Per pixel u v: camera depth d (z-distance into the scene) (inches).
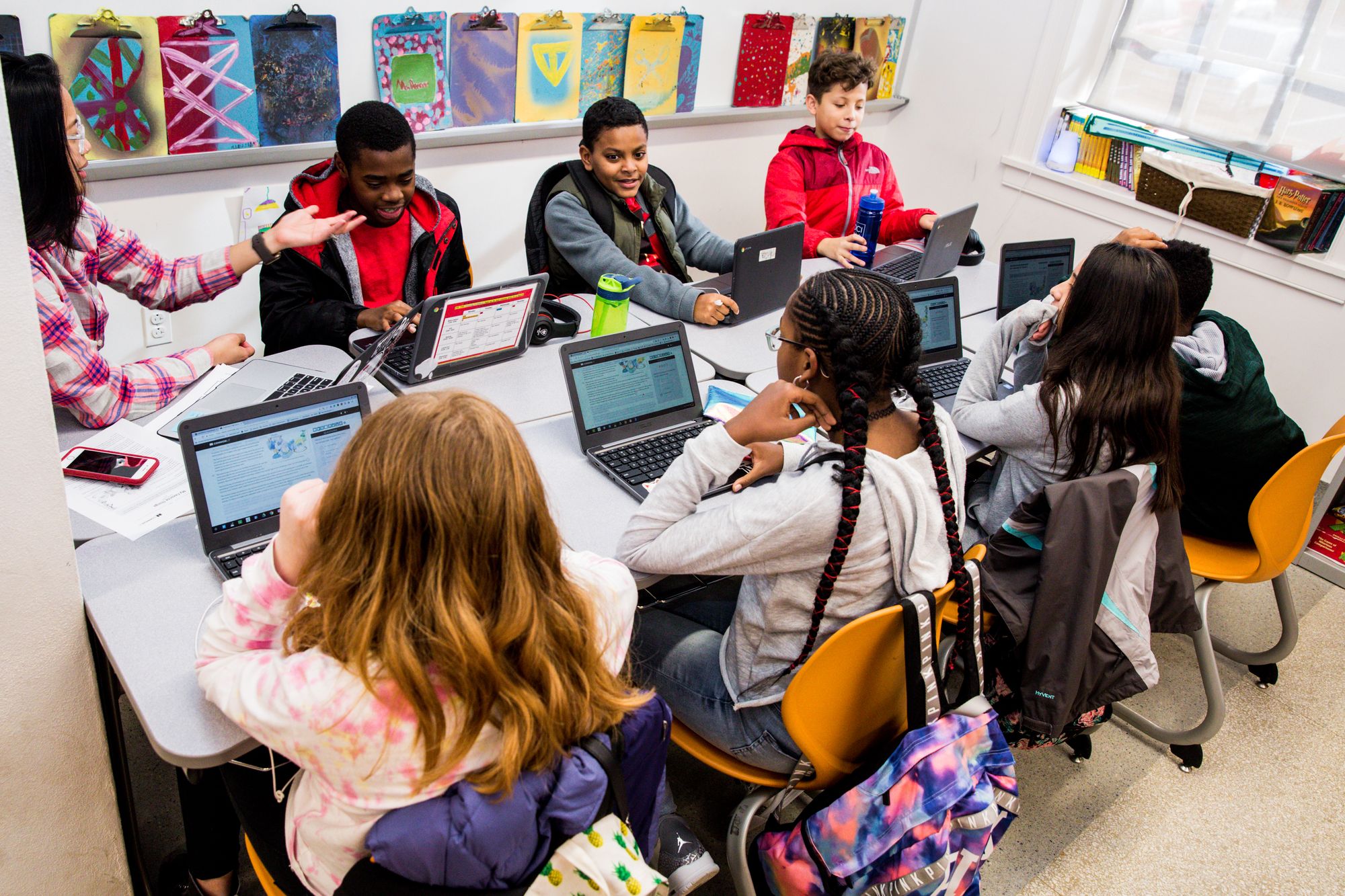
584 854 35.3
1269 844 74.8
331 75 105.0
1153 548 63.5
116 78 91.0
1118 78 141.9
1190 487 81.2
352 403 56.8
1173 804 78.0
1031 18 144.2
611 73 130.3
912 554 47.5
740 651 53.7
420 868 33.7
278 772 48.4
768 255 91.6
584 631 35.7
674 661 57.8
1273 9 122.3
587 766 35.3
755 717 53.8
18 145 58.8
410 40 109.3
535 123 126.0
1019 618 58.6
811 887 48.7
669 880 56.4
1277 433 77.5
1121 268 61.9
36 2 84.2
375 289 94.9
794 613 50.4
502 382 76.4
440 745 32.5
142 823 66.1
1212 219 128.2
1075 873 70.7
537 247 101.3
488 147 124.0
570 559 42.5
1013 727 63.6
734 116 146.9
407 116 113.7
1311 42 119.6
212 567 52.4
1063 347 65.5
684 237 111.9
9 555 42.6
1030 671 59.2
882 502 46.4
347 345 84.4
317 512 34.3
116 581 50.6
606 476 64.8
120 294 100.4
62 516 44.3
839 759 51.3
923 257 105.2
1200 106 132.7
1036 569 59.0
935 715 48.7
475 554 32.2
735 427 51.7
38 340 40.6
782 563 48.3
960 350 91.4
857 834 47.4
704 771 76.6
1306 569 113.1
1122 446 62.7
